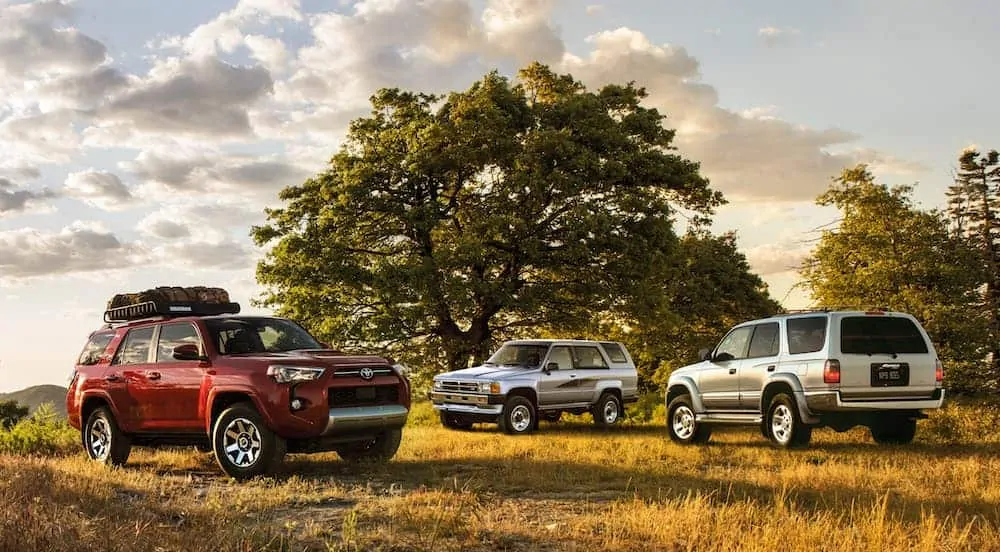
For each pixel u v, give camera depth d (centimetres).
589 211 2795
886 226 2222
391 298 2717
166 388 1115
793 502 742
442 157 2783
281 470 1042
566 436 1694
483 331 2978
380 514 773
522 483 980
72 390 1245
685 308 4097
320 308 2873
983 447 1313
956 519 688
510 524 721
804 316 1309
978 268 2316
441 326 2995
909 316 1292
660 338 4103
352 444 1162
